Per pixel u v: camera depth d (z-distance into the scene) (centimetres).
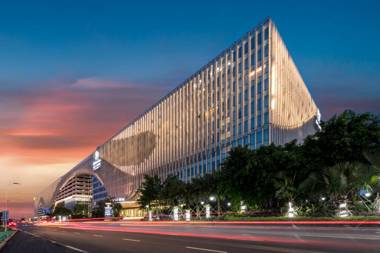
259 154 5238
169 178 9138
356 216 3684
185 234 3622
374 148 3850
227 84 8906
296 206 4712
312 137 4422
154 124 12988
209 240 2708
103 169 18688
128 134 15512
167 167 11738
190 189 7494
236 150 5444
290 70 8862
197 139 10088
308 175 4412
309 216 4297
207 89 9762
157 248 2258
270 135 7412
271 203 5447
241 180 5200
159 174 12262
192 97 10512
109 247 2498
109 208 13888
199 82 10200
